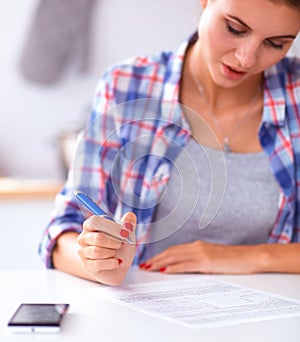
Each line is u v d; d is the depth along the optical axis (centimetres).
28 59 345
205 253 161
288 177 176
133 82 179
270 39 148
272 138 178
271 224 177
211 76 166
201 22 157
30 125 350
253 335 111
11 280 150
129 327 115
